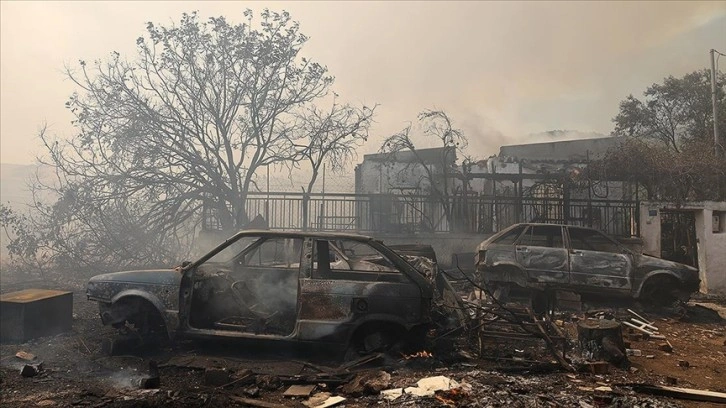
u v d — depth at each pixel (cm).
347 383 476
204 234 1395
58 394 429
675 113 2336
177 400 416
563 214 1441
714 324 880
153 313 577
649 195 1447
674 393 477
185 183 1402
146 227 1362
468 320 634
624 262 940
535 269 957
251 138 1477
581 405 429
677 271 923
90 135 1303
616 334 587
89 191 1295
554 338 609
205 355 551
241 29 1424
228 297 597
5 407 398
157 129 1372
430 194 1540
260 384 468
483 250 996
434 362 538
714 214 1319
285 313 612
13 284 1103
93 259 1333
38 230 1288
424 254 1005
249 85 1431
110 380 471
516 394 448
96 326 680
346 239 564
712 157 1425
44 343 591
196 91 1421
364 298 534
